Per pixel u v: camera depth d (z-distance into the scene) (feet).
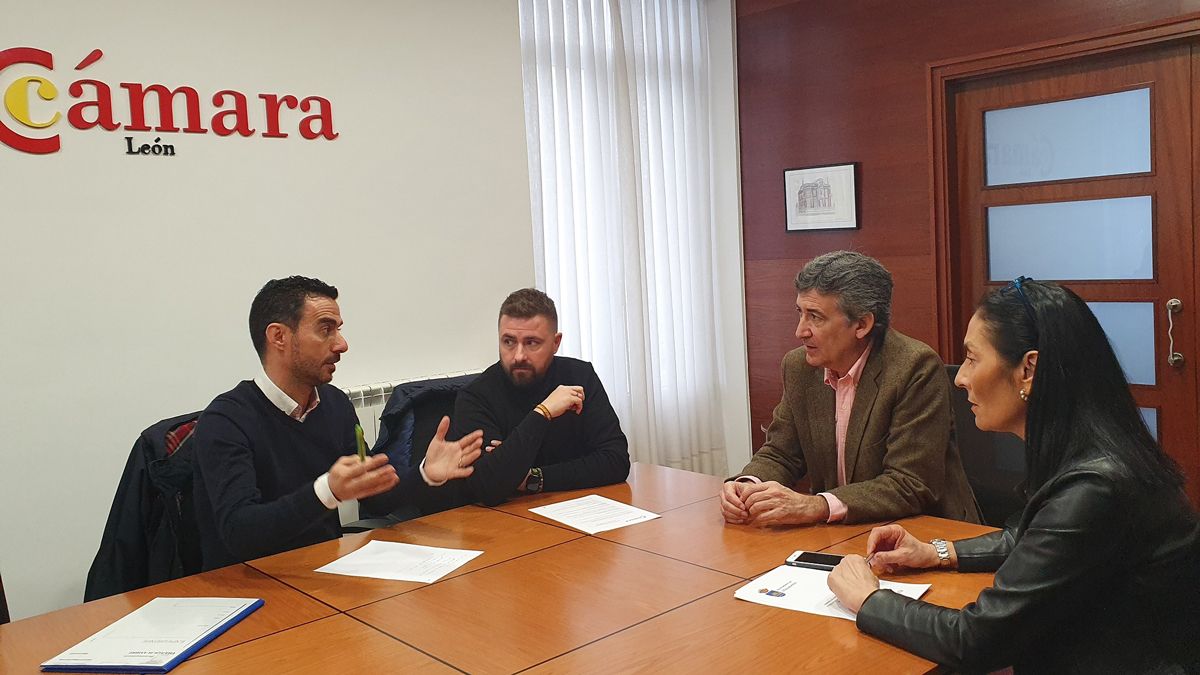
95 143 9.57
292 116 10.95
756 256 16.17
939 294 13.61
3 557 9.12
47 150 9.27
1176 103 11.35
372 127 11.65
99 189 9.61
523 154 13.24
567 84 14.15
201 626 5.45
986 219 13.30
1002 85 12.91
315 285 7.48
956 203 13.55
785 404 8.35
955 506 7.52
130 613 5.81
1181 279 11.51
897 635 4.87
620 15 14.76
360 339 11.58
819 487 8.07
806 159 15.16
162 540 7.59
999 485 8.34
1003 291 5.12
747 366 16.62
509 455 7.98
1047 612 4.56
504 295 13.05
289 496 6.46
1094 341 4.75
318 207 11.20
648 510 7.68
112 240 9.71
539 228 13.83
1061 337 4.75
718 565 6.23
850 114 14.46
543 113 13.91
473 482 7.98
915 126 13.66
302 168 11.05
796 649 4.88
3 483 9.12
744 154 16.12
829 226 14.90
